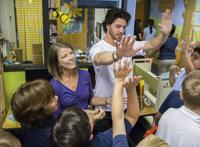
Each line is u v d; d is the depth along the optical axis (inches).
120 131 40.4
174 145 50.9
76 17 119.4
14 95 46.3
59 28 117.3
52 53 63.3
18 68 111.7
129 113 47.6
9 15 113.7
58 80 62.7
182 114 52.3
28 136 46.9
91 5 117.0
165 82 98.3
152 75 104.3
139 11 275.7
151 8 271.6
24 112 44.6
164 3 245.4
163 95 98.9
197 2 197.3
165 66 175.0
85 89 65.7
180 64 176.6
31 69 99.6
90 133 39.0
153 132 63.3
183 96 53.2
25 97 44.6
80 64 112.7
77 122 37.6
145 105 101.8
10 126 88.4
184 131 49.9
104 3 117.7
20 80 113.6
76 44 123.0
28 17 114.3
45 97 45.6
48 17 110.8
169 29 67.4
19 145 36.4
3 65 109.5
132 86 45.6
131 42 50.9
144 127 98.7
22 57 116.4
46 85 47.3
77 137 36.5
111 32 68.4
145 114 96.2
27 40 117.2
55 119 42.5
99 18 120.9
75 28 120.7
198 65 71.2
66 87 62.4
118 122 41.5
